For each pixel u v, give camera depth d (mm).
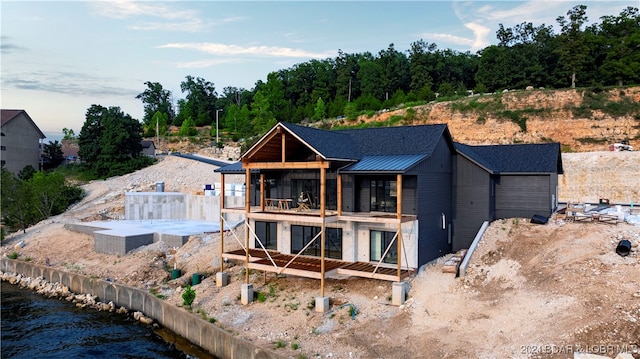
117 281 35938
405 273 26266
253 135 105938
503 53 104188
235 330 25000
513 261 26719
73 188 68438
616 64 84812
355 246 29641
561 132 74312
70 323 31984
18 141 84625
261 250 33625
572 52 91750
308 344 22484
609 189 56656
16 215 56188
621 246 24359
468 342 20375
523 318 21109
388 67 121375
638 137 69688
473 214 32688
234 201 52125
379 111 94375
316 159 29219
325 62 138375
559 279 23359
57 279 40531
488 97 84250
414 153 29172
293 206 32594
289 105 126250
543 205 32969
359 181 30250
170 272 36500
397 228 27297
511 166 34312
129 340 28844
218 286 31375
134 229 46500
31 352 27266
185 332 28109
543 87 97625
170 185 69625
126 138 83688
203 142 114438
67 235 49656
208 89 155375
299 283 29625
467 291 25125
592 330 18703
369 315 24500
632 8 99438
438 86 122375
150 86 166125
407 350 20781
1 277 44531
